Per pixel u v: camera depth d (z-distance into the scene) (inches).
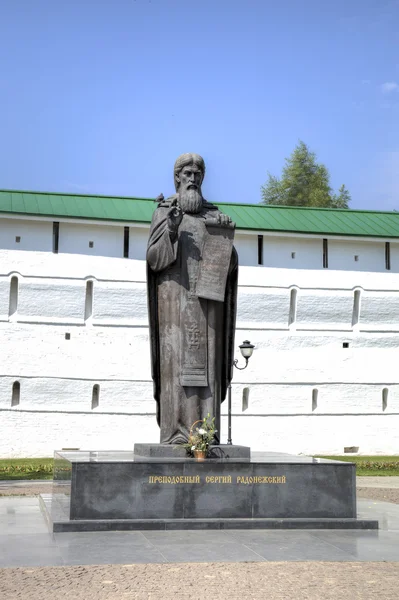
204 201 656.4
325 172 3221.0
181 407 626.2
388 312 2004.2
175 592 377.7
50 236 1814.7
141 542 492.4
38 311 1793.8
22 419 1764.3
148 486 543.8
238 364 1894.7
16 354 1774.1
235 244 1927.9
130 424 1819.6
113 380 1817.2
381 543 505.4
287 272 1942.7
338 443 1940.2
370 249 2012.8
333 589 387.2
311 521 553.3
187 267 633.6
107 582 394.9
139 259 1859.0
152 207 1919.3
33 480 1256.8
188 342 629.3
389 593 381.4
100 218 1803.6
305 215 2049.7
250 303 1911.9
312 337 1951.3
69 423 1787.6
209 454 597.0
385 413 1984.5
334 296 1966.0
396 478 1363.2
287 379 1920.5
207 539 504.7
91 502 537.3
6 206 1787.6
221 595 373.1
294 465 564.7
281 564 438.6
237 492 554.9
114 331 1828.2
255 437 1884.8
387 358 1998.0
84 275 1817.2
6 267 1782.7
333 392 1950.1
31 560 444.1
